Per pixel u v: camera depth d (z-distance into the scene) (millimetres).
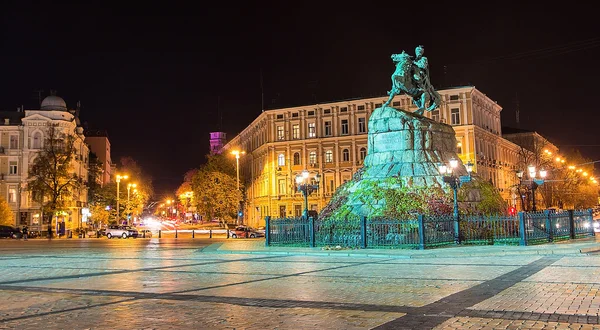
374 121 31844
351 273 16766
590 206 84875
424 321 9023
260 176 90812
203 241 43938
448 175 28719
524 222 25422
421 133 30594
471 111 74062
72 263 22750
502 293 11812
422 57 32438
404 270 17344
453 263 19406
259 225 90188
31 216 73500
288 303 11164
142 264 21578
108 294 12953
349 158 80500
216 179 76812
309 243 29141
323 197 81375
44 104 76125
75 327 9133
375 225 26812
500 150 88438
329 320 9312
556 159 77625
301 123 84438
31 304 11641
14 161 74188
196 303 11375
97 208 87625
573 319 8914
